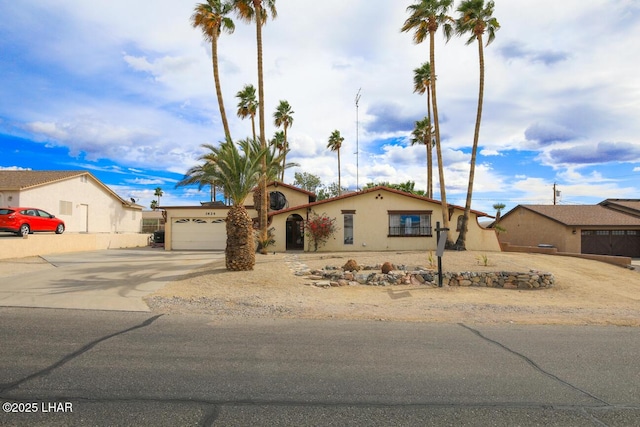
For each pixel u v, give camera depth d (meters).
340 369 4.94
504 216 37.44
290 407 3.84
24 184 25.86
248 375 4.68
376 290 12.40
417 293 12.08
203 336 6.42
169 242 27.02
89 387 4.24
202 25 22.58
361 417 3.65
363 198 24.20
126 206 37.09
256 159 14.66
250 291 11.33
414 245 24.09
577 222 29.48
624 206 33.31
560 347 6.11
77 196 30.41
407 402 4.00
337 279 13.44
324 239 23.70
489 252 21.89
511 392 4.30
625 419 3.71
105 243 26.34
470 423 3.58
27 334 6.35
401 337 6.58
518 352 5.80
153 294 10.43
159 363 5.05
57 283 11.54
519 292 13.23
